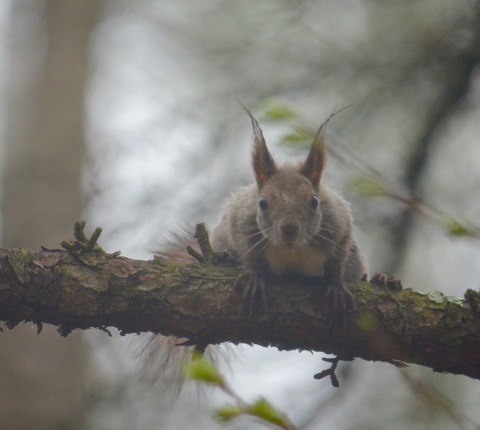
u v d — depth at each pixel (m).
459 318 7.23
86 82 17.81
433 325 7.24
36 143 16.73
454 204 13.41
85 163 14.93
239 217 8.88
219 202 12.77
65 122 17.08
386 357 7.43
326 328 7.41
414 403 13.65
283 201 8.43
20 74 18.02
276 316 7.41
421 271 14.12
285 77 13.93
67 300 7.11
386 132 13.49
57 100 17.30
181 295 7.30
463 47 12.88
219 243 9.55
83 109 17.48
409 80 13.18
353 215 10.41
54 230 15.78
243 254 8.77
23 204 16.06
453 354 7.24
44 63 17.78
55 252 7.27
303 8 14.13
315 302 7.44
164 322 7.32
